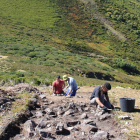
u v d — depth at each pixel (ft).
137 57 214.28
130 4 393.50
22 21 231.71
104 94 16.84
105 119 13.96
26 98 17.95
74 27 254.47
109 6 337.72
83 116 14.29
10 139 10.35
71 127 12.01
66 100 19.52
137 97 24.81
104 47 224.12
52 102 18.38
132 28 290.56
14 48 140.26
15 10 258.37
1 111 14.10
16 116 12.85
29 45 161.99
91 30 257.96
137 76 165.68
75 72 112.06
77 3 320.29
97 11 311.47
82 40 227.20
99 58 182.19
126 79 130.21
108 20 293.84
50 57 136.56
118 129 12.16
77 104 17.51
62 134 11.26
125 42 247.70
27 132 11.30
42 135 10.62
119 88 34.53
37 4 287.07
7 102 16.07
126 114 15.29
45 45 173.68
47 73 87.71
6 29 195.83
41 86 34.65
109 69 150.82
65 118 14.12
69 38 219.61
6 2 276.82
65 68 112.47
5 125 11.44
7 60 103.71
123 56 207.41
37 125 11.97
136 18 324.80
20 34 191.11
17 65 94.38
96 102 16.46
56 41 200.34
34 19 245.45
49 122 12.59
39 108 16.12
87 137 10.77
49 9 280.10
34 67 97.25
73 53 178.09
